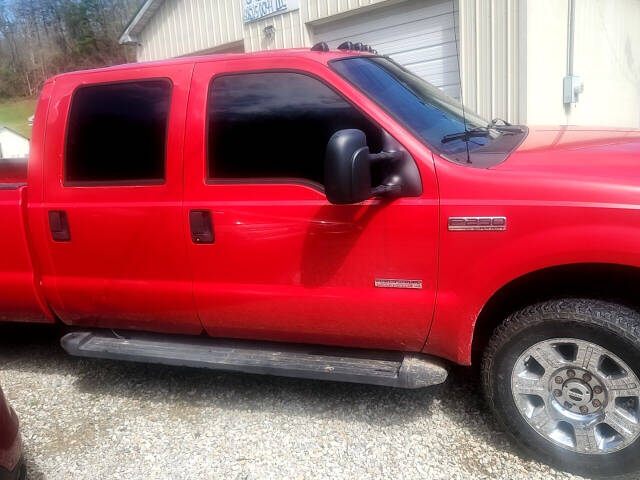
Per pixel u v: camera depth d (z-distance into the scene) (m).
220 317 3.06
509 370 2.56
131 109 3.11
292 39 8.89
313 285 2.81
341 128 2.72
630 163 2.43
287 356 2.99
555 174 2.41
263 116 2.85
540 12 6.46
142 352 3.22
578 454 2.47
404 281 2.65
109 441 3.02
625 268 2.38
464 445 2.77
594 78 8.72
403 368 2.72
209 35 10.19
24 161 4.04
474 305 2.56
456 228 2.50
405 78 3.28
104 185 3.14
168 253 3.05
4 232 3.38
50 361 4.05
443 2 7.06
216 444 2.92
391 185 2.57
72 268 3.30
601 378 2.38
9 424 2.23
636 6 10.40
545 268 2.46
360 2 7.79
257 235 2.85
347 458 2.73
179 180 2.97
